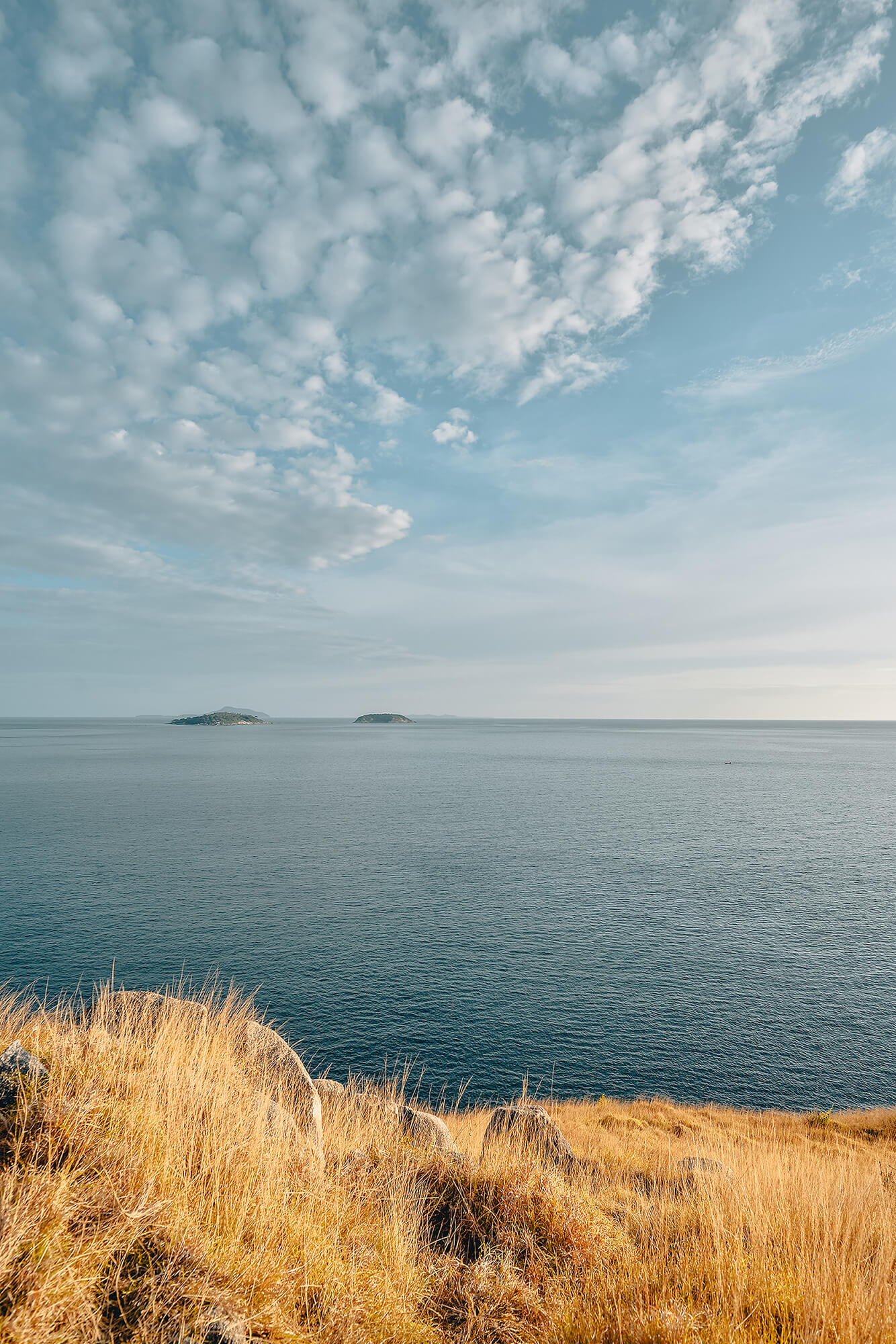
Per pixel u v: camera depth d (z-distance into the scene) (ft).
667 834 323.98
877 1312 13.71
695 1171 24.71
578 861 263.90
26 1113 13.85
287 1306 12.20
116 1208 12.42
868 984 152.76
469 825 339.98
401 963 155.53
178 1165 14.76
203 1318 10.75
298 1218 14.71
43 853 254.47
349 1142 23.63
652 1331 13.25
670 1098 107.86
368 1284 13.71
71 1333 9.83
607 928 185.88
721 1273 15.11
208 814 357.82
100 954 151.12
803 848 296.10
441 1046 120.47
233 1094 19.39
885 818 380.78
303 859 256.73
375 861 256.11
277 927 175.01
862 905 211.61
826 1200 18.89
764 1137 68.59
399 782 532.73
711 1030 131.03
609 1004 139.95
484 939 173.78
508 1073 112.68
